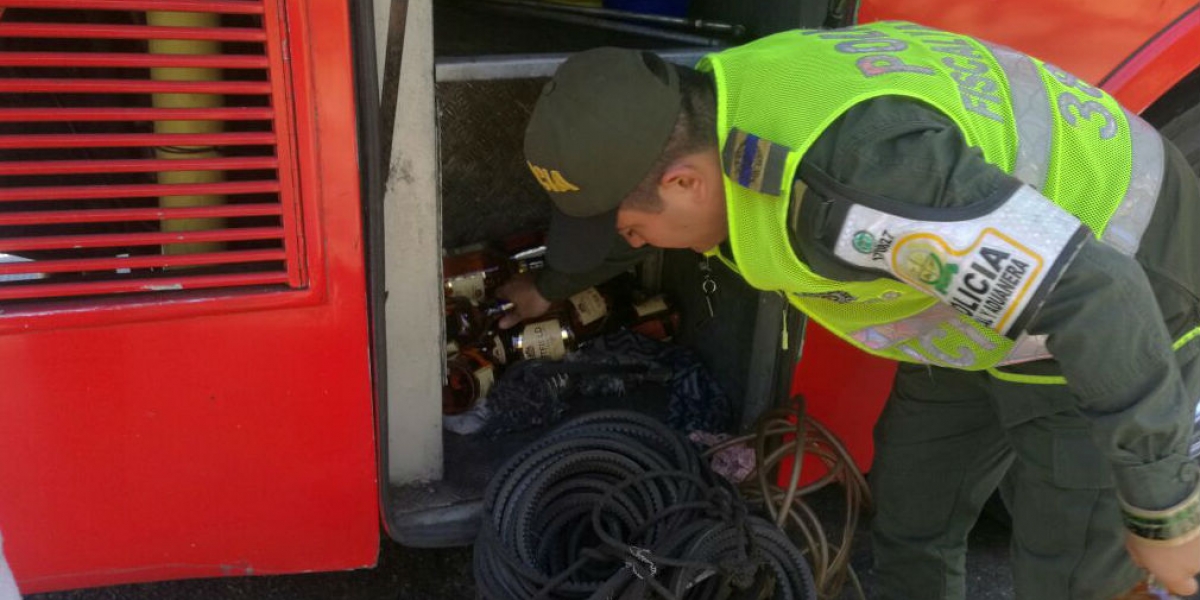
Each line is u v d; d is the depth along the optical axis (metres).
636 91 1.32
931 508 1.95
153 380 1.55
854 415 2.29
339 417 1.68
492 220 2.43
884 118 1.22
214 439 1.64
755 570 1.80
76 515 1.65
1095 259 1.15
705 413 2.35
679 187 1.37
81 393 1.53
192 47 1.34
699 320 2.50
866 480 2.46
